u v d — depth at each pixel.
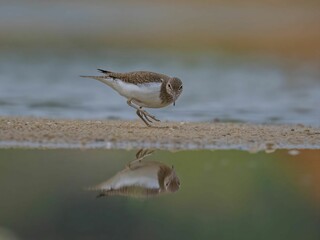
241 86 22.03
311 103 19.11
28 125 13.12
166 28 36.50
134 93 12.20
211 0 44.09
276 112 17.55
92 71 24.31
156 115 16.62
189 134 12.77
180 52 29.86
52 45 30.97
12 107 17.30
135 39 33.28
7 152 11.17
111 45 31.42
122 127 13.23
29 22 37.66
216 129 13.50
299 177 11.24
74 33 34.72
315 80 23.52
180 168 10.78
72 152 11.22
